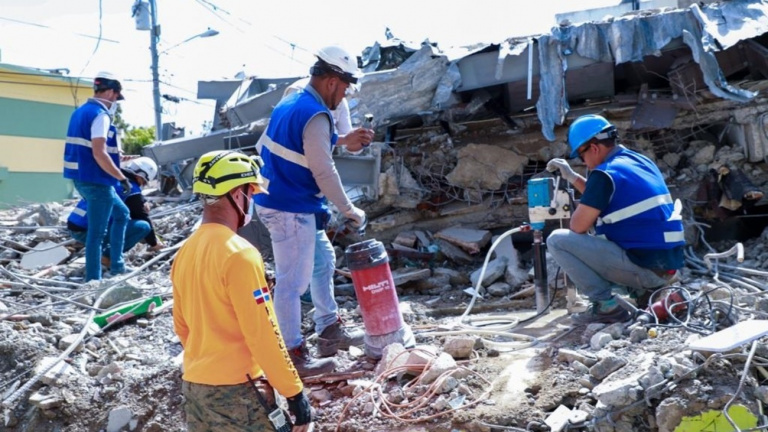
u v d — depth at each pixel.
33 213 9.73
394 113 7.31
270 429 3.04
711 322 4.31
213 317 2.99
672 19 6.76
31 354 5.26
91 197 6.52
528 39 7.16
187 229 8.51
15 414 4.88
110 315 5.79
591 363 4.16
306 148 4.28
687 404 3.67
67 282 6.93
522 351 4.68
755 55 7.06
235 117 8.42
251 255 2.96
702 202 6.88
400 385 4.34
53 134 20.83
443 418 3.98
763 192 6.76
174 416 4.58
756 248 6.43
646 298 4.90
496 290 6.35
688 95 7.07
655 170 4.82
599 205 4.58
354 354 4.84
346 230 7.47
